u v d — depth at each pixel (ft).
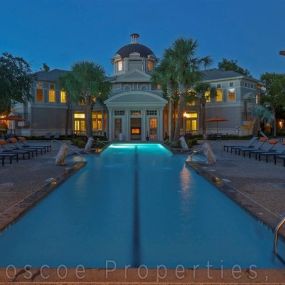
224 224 22.99
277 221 21.24
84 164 56.39
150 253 17.84
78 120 160.66
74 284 12.77
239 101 156.25
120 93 139.13
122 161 65.26
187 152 82.07
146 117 139.64
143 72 154.20
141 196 31.99
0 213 23.29
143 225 22.77
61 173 45.14
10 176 42.22
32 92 148.77
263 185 35.47
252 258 17.17
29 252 17.98
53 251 18.12
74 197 31.53
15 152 64.80
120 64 176.14
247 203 26.48
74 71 120.47
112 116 140.87
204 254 17.69
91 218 24.45
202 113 155.74
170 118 114.52
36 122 151.02
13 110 152.76
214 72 171.12
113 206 28.04
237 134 155.74
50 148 95.50
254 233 21.04
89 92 120.47
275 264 16.49
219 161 62.13
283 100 164.04
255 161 62.18
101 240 19.83
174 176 45.11
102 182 40.11
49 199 30.60
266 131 177.37
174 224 23.00
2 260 16.93
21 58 111.04
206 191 34.32
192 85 102.17
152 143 121.29
